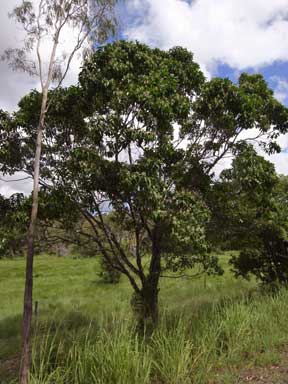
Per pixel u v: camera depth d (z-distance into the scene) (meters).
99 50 8.25
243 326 7.14
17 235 8.38
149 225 10.30
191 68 9.83
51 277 33.44
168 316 9.20
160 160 7.84
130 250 10.99
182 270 10.23
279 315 8.26
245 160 8.76
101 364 5.39
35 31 6.46
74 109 8.54
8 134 8.68
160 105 7.59
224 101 8.70
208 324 7.14
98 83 8.03
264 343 6.88
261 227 11.53
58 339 9.02
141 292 9.95
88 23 6.60
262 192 9.72
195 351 6.40
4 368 8.59
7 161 8.71
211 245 10.04
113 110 7.95
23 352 5.43
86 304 17.19
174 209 7.80
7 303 21.25
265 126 10.02
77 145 9.02
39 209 8.38
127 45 8.52
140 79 8.00
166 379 5.59
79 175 8.02
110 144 8.06
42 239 9.22
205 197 9.84
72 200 8.67
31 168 8.90
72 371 5.64
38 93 8.55
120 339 5.79
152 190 7.32
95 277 31.23
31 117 8.60
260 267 15.31
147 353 5.67
